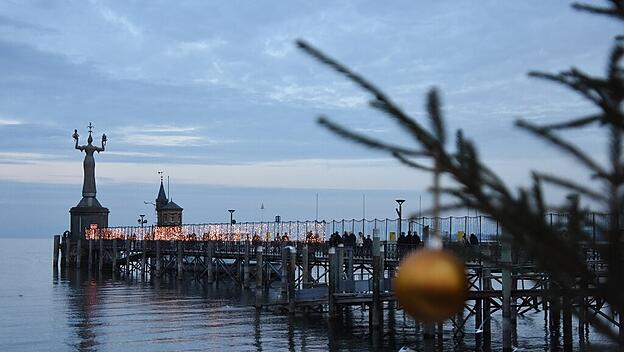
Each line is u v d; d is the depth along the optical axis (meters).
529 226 3.19
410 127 3.13
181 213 111.56
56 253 100.56
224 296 57.41
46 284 73.62
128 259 87.62
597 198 3.33
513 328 36.34
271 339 35.59
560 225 3.38
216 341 35.25
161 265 83.50
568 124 3.46
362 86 3.20
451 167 3.14
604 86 3.38
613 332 3.54
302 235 64.81
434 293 3.02
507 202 3.18
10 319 44.34
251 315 44.47
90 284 73.06
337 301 38.84
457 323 37.06
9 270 103.94
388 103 3.16
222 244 71.75
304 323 40.62
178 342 35.25
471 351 31.08
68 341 36.03
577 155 3.37
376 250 36.97
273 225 71.06
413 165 3.22
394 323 41.00
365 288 40.88
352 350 32.34
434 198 3.22
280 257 59.56
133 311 48.03
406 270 3.13
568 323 29.59
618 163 3.30
